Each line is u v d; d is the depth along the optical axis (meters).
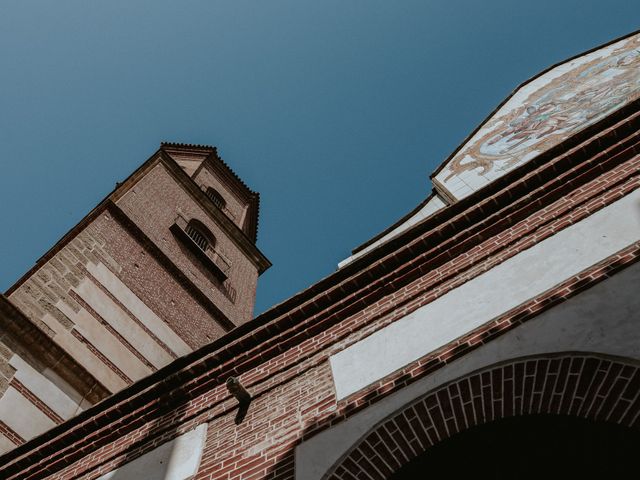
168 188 22.91
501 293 7.20
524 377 6.12
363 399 6.91
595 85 12.05
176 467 7.54
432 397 6.48
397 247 8.77
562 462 6.37
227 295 21.27
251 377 8.35
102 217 17.42
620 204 7.31
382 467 6.16
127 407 8.99
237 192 30.61
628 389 5.52
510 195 8.37
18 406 10.87
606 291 6.39
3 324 11.60
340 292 8.61
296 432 6.99
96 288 15.12
